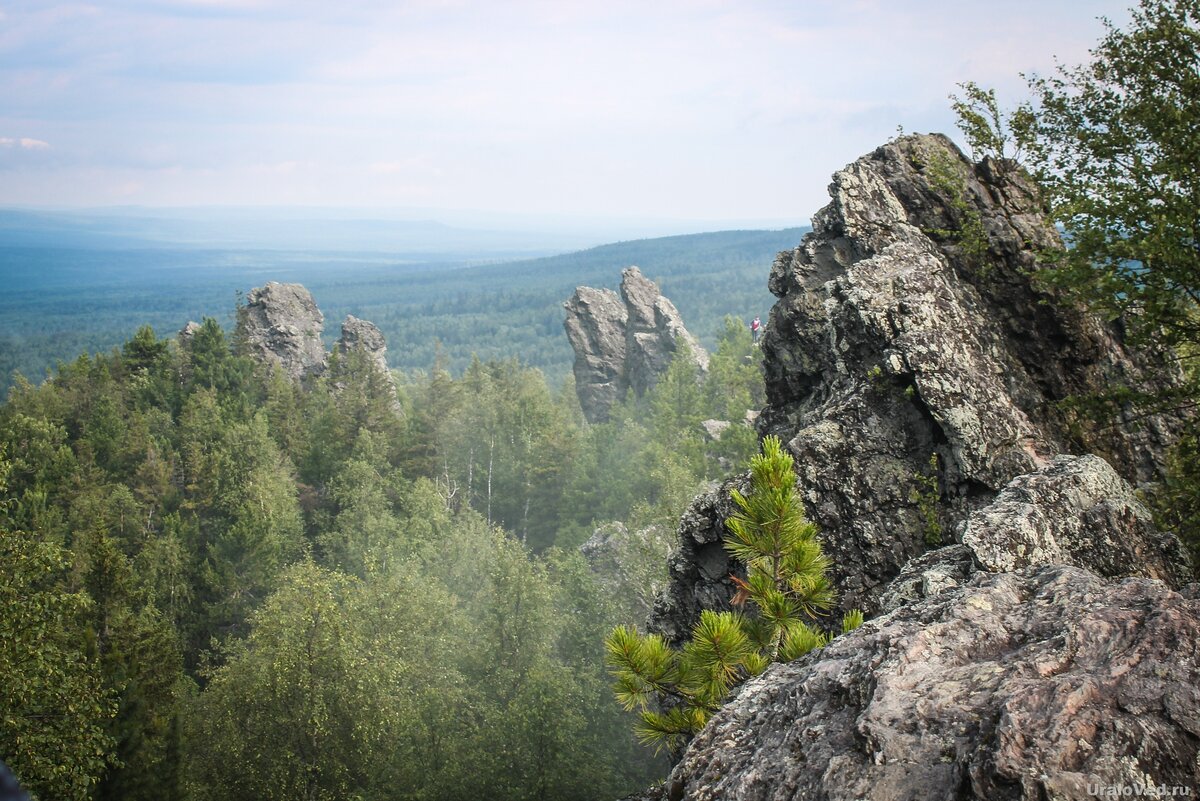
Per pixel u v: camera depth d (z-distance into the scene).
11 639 23.55
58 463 90.31
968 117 21.42
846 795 5.81
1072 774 5.23
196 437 103.00
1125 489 12.88
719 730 7.50
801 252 22.91
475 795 40.06
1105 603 7.00
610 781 42.41
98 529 46.09
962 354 16.98
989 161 21.67
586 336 132.75
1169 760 5.36
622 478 94.25
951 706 6.16
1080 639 6.53
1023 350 19.27
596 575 61.59
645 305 130.38
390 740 41.78
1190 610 6.63
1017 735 5.57
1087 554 12.00
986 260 20.00
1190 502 15.15
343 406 116.56
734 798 6.47
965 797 5.48
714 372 107.19
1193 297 16.69
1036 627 7.03
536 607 52.81
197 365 131.12
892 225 21.53
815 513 17.02
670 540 48.66
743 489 17.77
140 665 39.59
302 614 41.66
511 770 41.00
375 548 71.94
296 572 51.44
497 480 111.19
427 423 119.31
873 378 17.55
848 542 16.69
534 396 116.62
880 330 17.53
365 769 40.59
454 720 46.62
